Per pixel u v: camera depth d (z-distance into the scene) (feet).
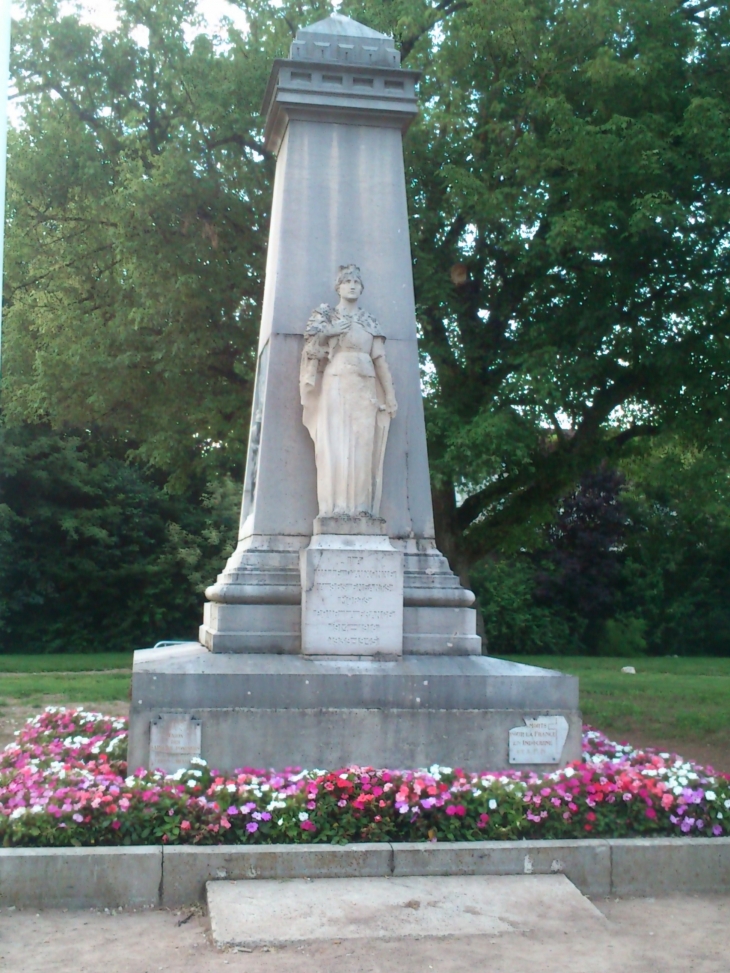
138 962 15.46
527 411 44.93
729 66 43.70
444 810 19.93
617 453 53.42
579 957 15.90
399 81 28.71
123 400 53.62
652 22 43.19
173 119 49.62
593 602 110.52
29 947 16.05
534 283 46.39
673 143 42.98
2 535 90.27
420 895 17.98
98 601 98.78
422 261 45.50
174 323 48.08
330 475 25.31
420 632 25.20
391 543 26.16
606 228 41.70
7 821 18.53
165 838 18.70
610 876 19.29
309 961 15.46
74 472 95.45
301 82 28.17
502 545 56.75
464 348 48.85
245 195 49.03
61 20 52.47
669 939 16.83
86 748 24.44
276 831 19.19
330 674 22.63
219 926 16.39
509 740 22.77
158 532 101.91
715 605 114.52
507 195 43.83
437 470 42.55
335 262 27.58
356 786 20.25
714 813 20.48
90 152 52.42
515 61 45.68
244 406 50.11
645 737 39.93
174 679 21.97
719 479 49.24
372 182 28.25
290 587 24.76
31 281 55.16
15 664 74.49
